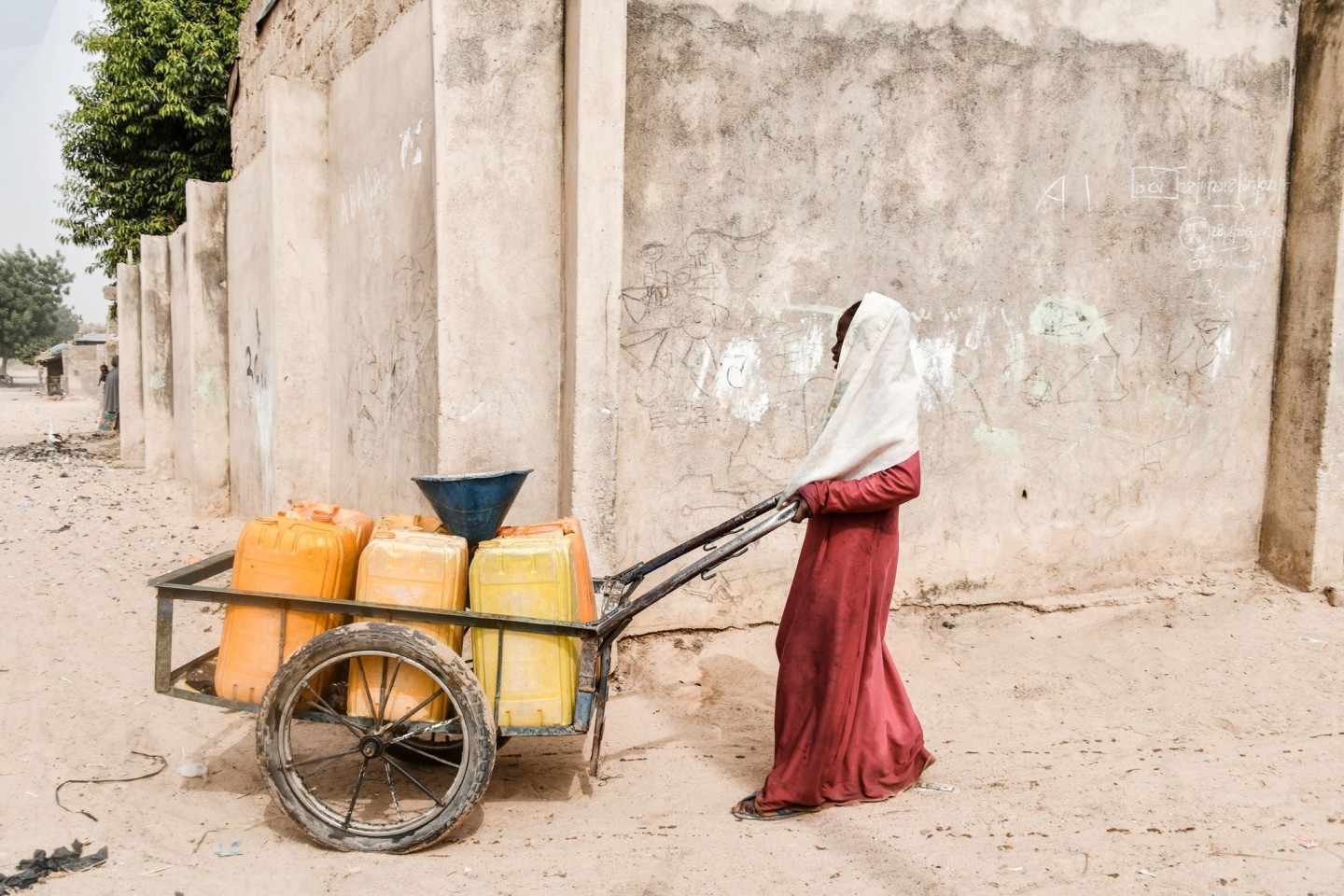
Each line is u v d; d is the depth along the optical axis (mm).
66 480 12445
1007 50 5461
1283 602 5797
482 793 3227
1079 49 5578
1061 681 5016
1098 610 5738
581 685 3342
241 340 9164
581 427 4664
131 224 17219
